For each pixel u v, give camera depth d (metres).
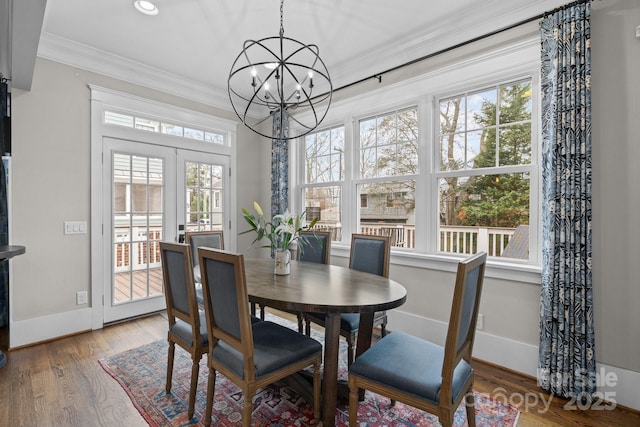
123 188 3.23
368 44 2.84
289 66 3.29
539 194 2.28
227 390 2.04
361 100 3.29
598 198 1.94
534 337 2.21
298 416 1.79
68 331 2.86
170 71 3.40
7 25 1.90
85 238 2.97
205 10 2.36
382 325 2.41
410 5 2.31
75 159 2.90
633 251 1.85
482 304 2.45
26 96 2.65
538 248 2.28
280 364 1.54
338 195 3.68
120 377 2.16
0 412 1.79
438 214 2.83
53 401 1.89
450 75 2.65
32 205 2.68
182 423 1.71
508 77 2.40
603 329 1.93
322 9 2.34
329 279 2.04
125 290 3.25
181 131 3.77
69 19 2.46
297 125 4.05
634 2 1.84
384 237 2.46
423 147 2.86
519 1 2.19
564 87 1.98
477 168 2.60
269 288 1.80
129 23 2.52
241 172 4.30
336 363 1.66
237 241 4.23
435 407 1.29
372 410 1.85
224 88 3.85
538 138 2.29
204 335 1.79
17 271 2.61
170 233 3.58
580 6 1.93
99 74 3.05
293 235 2.19
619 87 1.88
